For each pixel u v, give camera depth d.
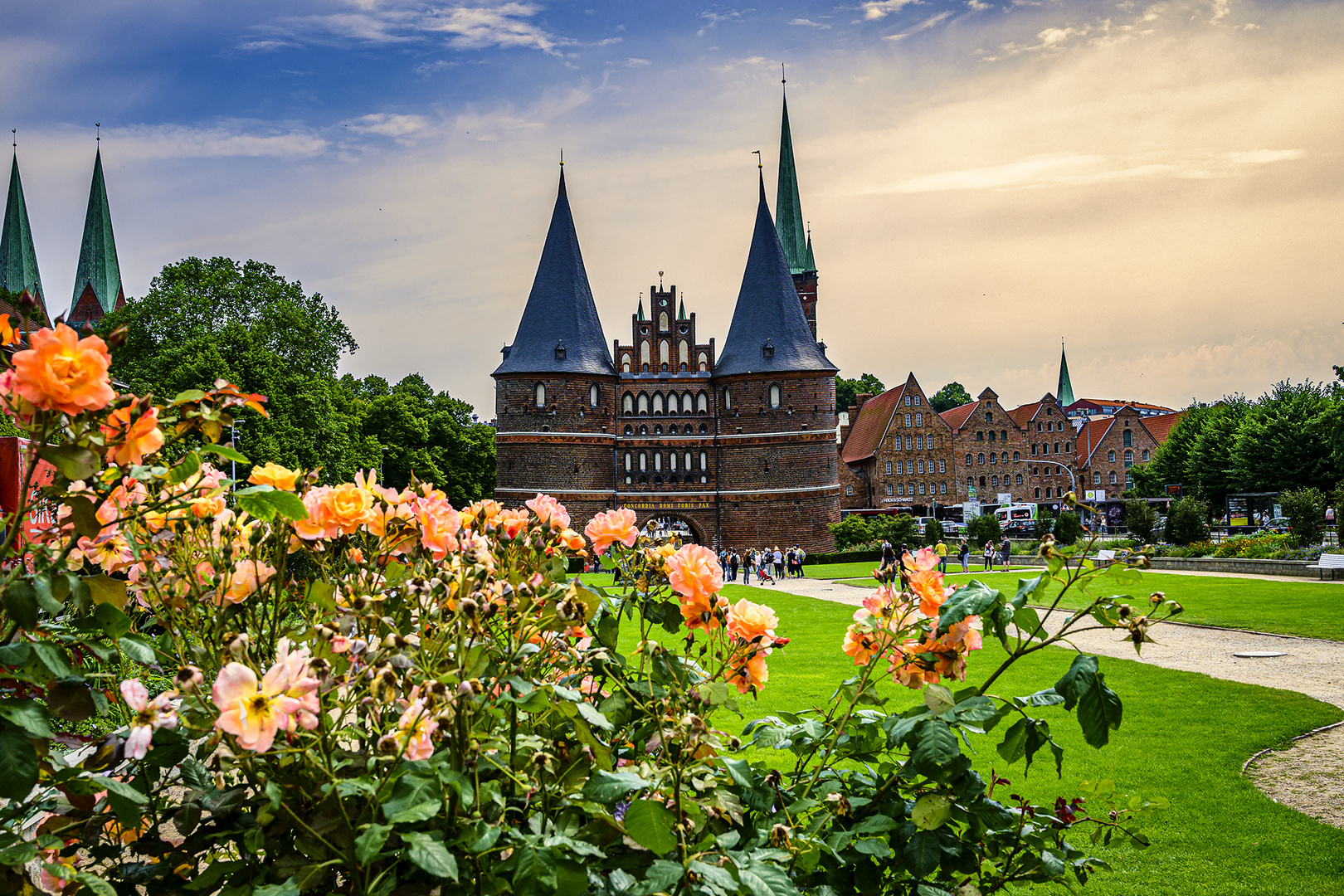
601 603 3.71
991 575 39.53
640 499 70.56
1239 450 66.38
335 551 3.59
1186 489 78.19
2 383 2.61
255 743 2.31
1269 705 12.80
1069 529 54.06
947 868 3.37
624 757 3.46
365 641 3.08
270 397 45.09
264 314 49.19
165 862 2.92
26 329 2.71
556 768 3.10
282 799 2.66
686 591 3.47
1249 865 7.42
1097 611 3.30
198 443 3.02
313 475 3.44
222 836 2.90
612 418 70.19
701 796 3.13
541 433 67.75
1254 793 9.11
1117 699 3.14
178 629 3.22
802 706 12.27
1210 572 37.66
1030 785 9.46
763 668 3.52
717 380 71.38
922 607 3.39
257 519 3.46
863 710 3.87
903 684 3.61
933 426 99.69
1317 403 62.69
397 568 3.50
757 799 3.34
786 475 69.88
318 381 48.41
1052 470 108.06
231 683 2.32
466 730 2.70
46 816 3.71
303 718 2.45
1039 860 3.65
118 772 3.26
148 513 3.08
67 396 2.45
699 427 71.50
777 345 70.38
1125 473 111.00
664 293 72.94
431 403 75.81
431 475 67.06
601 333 72.00
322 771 2.66
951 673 3.49
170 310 47.03
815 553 67.25
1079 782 9.54
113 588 2.82
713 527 71.00
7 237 79.62
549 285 69.81
